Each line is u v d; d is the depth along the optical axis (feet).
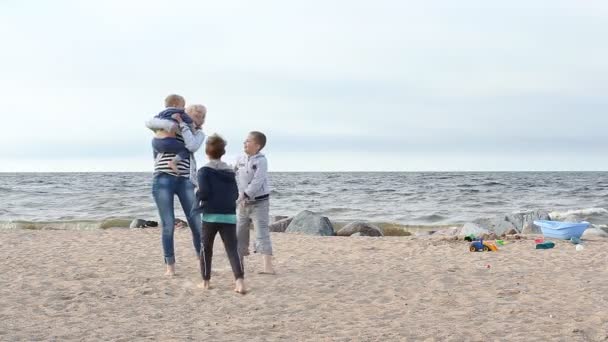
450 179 336.49
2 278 24.95
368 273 26.84
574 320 17.85
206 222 21.43
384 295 21.84
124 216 88.53
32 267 28.02
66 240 40.88
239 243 24.94
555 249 36.24
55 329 16.63
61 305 19.86
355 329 16.90
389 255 33.76
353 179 344.90
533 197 137.18
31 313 18.66
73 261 30.12
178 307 19.66
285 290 22.50
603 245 38.17
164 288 22.57
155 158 24.21
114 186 211.00
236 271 21.70
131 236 43.83
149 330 16.65
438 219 88.33
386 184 239.91
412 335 16.20
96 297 21.09
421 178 369.30
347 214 96.73
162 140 23.38
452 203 120.26
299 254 34.04
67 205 109.91
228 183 21.36
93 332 16.34
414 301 20.84
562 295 21.71
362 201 126.82
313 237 45.85
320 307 19.85
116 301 20.52
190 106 24.22
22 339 15.43
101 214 92.07
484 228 53.47
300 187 205.26
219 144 21.07
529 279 25.21
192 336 16.01
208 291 22.06
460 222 83.30
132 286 23.03
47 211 98.12
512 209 104.53
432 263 30.25
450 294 21.99
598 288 23.04
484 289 22.98
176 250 34.76
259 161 24.27
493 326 17.21
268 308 19.61
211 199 21.21
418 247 37.65
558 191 165.27
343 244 39.65
